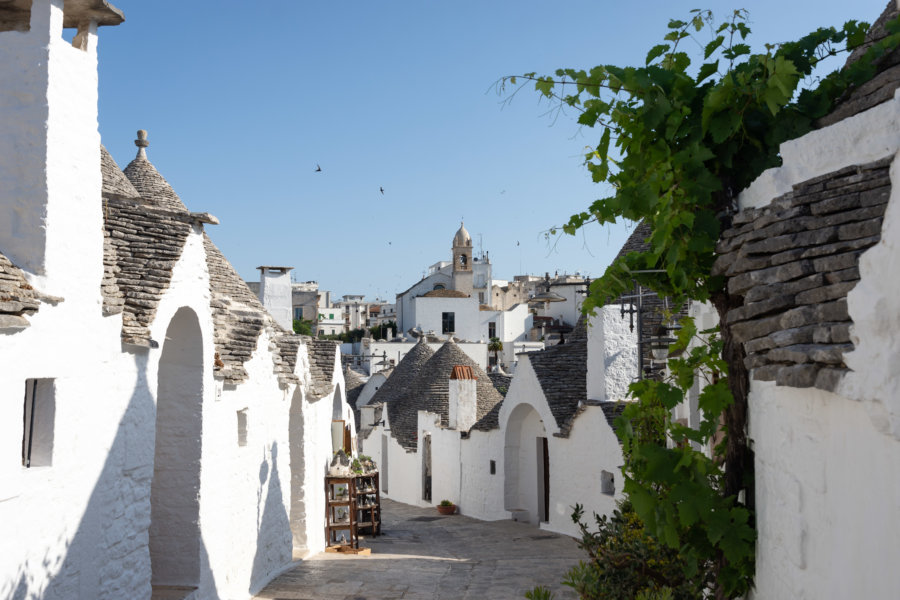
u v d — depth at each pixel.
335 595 12.59
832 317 4.24
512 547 17.34
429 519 23.80
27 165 7.20
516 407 21.09
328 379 19.94
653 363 14.33
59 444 7.41
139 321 8.80
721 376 7.00
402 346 57.28
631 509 9.11
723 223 6.16
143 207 10.34
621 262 7.01
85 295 7.79
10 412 6.64
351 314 100.44
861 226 4.40
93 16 7.89
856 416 3.89
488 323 68.12
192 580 10.46
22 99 7.23
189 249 10.35
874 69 5.64
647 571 8.01
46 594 7.20
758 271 5.07
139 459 9.02
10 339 6.62
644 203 6.59
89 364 7.88
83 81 7.77
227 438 11.75
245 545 12.62
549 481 19.89
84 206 7.79
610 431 16.08
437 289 73.06
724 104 5.88
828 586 4.27
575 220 7.00
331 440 20.53
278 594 12.64
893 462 3.49
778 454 5.19
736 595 6.13
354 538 17.94
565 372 19.98
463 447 24.67
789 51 5.94
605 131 6.68
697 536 6.37
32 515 6.99
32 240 7.16
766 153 6.07
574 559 15.35
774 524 5.29
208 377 10.89
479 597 12.31
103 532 8.24
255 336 12.77
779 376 4.45
